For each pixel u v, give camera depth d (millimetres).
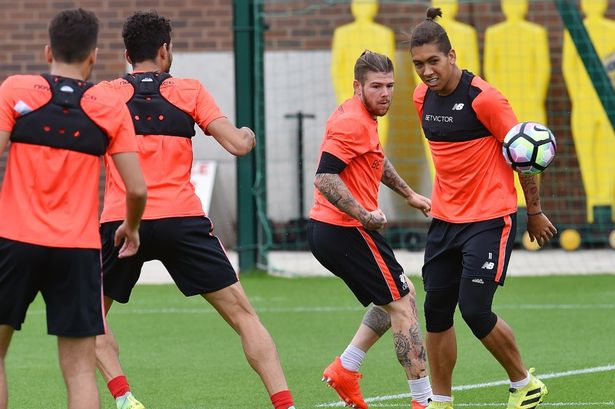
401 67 45375
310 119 46719
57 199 14930
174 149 18219
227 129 18219
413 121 45375
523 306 33531
